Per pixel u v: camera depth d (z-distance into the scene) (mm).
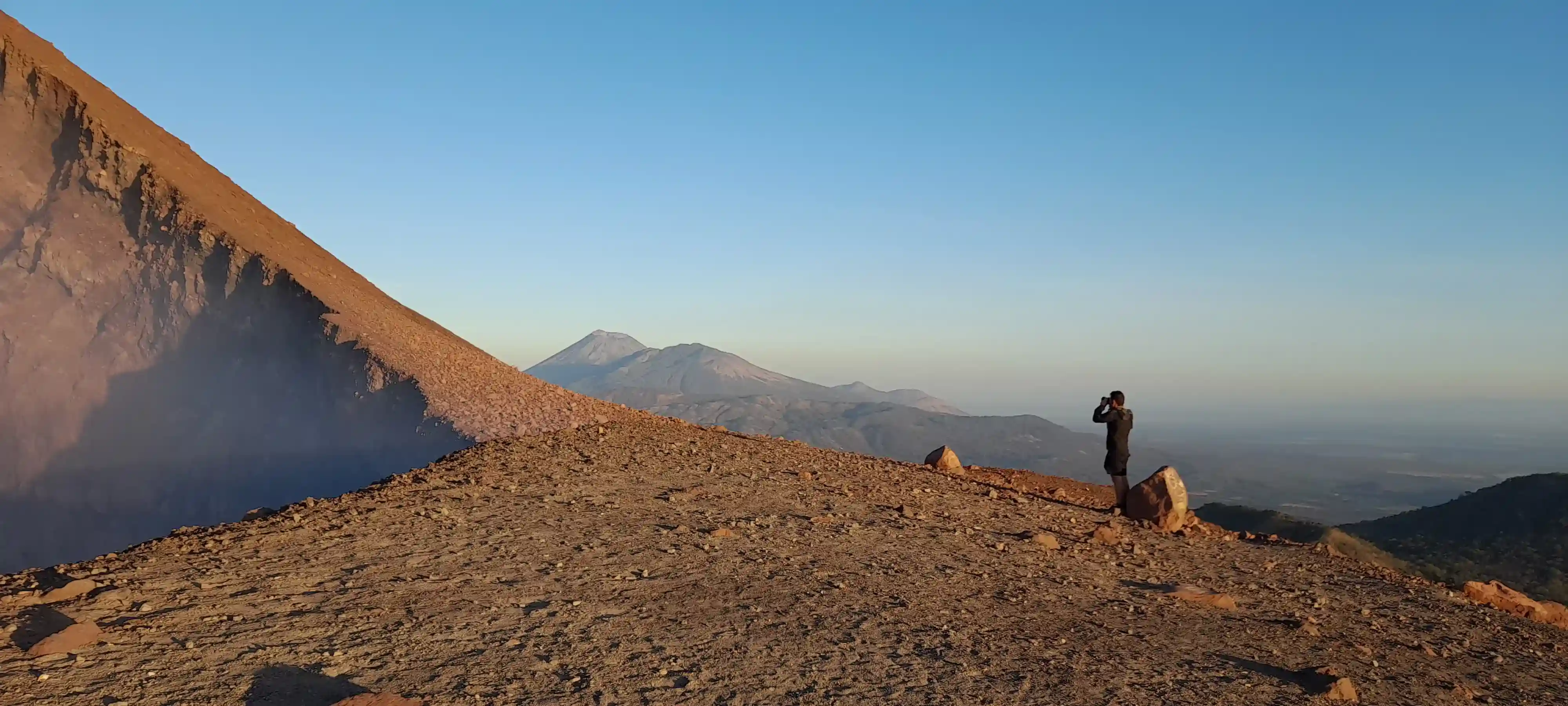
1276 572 12484
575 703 5500
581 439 18672
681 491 14133
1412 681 7508
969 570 10414
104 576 7957
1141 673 6949
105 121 43531
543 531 10781
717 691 5883
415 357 32406
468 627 7004
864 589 9031
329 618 7031
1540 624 10883
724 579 9062
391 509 11680
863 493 15516
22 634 6180
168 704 5086
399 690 5559
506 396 27109
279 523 10680
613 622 7355
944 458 21312
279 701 5230
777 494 14539
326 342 34875
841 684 6180
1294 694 6758
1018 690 6297
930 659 6902
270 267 38781
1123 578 10883
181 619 6777
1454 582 14906
